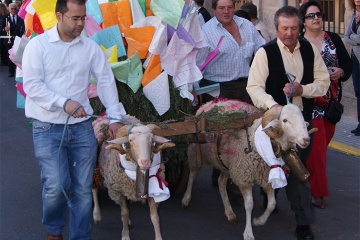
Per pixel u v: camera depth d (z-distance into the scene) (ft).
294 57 18.67
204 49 22.98
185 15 21.04
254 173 18.25
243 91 23.99
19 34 66.03
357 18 31.55
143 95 20.47
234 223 20.93
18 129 38.19
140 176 16.43
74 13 15.76
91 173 17.19
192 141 19.52
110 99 17.17
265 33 32.32
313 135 19.61
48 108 15.89
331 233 19.84
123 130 16.47
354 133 32.81
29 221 21.89
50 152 16.38
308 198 18.67
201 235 19.98
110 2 20.47
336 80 21.42
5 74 66.23
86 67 16.63
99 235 20.13
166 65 20.45
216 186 24.82
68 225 21.01
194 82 21.48
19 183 26.55
